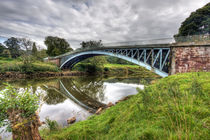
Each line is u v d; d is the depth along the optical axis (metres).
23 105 2.96
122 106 6.70
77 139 3.91
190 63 12.55
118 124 4.23
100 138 3.66
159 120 3.05
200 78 6.59
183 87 5.12
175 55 13.70
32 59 39.75
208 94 3.76
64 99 14.62
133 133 2.89
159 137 2.20
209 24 30.94
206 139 1.93
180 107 3.08
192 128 2.27
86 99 14.88
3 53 53.97
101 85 25.67
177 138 1.97
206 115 2.67
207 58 11.52
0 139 5.31
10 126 2.88
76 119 8.72
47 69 40.78
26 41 55.91
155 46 16.56
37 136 3.37
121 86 24.50
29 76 34.69
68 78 37.50
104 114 6.93
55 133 5.12
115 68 68.38
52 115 9.53
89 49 33.41
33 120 3.21
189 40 12.87
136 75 51.75
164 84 6.63
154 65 18.00
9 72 31.89
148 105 4.04
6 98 2.77
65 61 45.81
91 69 55.72
